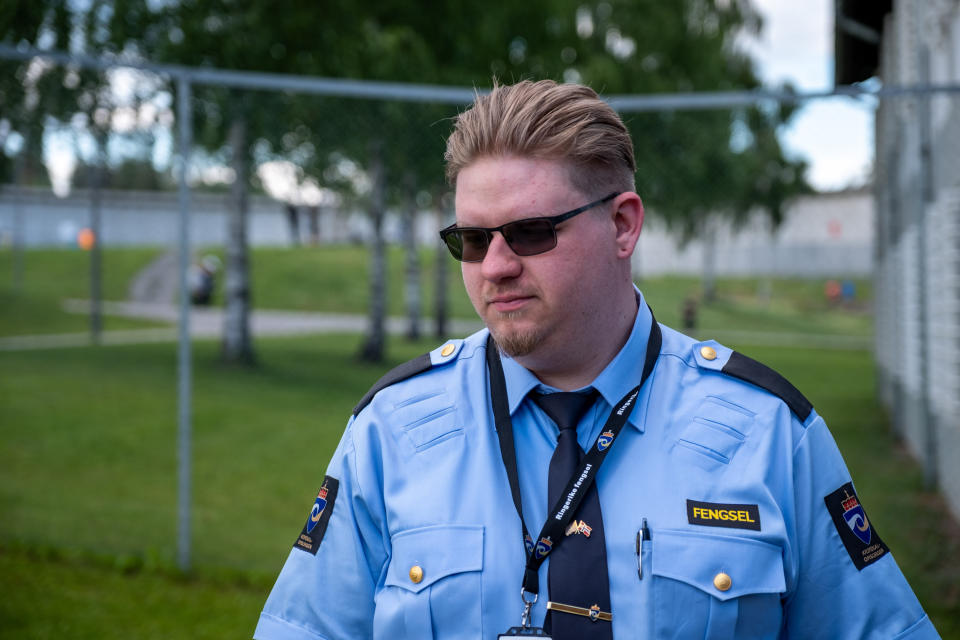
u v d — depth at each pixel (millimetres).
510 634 1088
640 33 16016
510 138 1104
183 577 4359
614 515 1144
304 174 10812
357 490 1256
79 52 8766
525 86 1149
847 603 1177
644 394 1218
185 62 9805
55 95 5645
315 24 10953
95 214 16844
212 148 11430
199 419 10109
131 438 9023
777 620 1141
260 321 22547
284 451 8562
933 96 6141
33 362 14141
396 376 1328
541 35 13828
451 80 12398
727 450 1167
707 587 1101
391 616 1170
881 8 8969
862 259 33344
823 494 1186
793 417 1199
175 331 19625
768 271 33344
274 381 12781
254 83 4027
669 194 11906
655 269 33062
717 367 1241
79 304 22844
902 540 5148
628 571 1113
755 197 20469
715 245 33438
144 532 5328
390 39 11633
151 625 3721
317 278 26391
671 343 1278
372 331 14633
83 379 12633
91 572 4430
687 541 1116
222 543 5129
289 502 6543
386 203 14422
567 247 1109
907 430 8273
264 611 1311
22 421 9680
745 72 18000
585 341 1171
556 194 1103
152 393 11766
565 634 1097
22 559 4617
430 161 10281
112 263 26578
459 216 1151
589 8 16016
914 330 7453
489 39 12875
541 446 1213
